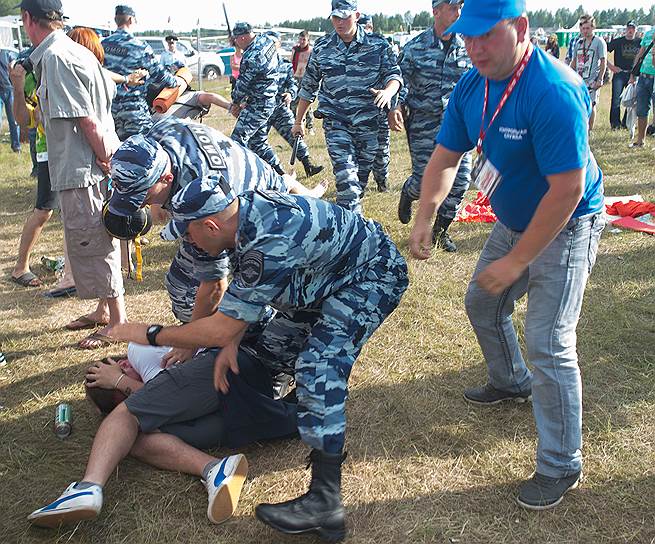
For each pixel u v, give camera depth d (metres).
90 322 4.45
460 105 2.66
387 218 6.55
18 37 17.56
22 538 2.60
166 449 2.90
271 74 7.18
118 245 4.09
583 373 3.66
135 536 2.62
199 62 19.84
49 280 5.39
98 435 2.80
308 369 2.58
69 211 3.87
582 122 2.21
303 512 2.47
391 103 5.71
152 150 2.77
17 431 3.30
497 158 2.49
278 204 2.43
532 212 2.59
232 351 2.71
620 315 4.27
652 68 9.68
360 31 5.70
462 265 5.35
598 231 2.59
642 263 5.18
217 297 3.05
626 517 2.65
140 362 3.26
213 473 2.67
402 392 3.55
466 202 7.24
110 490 2.86
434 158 2.84
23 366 3.94
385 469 2.98
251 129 7.28
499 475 2.92
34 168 9.19
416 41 5.59
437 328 4.27
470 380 3.67
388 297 2.74
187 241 2.90
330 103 5.81
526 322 2.67
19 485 2.91
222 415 2.97
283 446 3.14
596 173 2.56
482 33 2.19
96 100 3.85
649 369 3.67
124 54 6.40
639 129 10.12
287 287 2.50
